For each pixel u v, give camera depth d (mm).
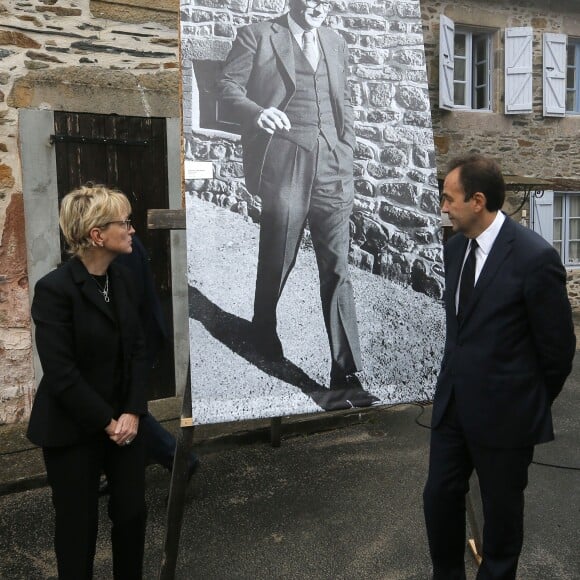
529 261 2033
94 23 4336
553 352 2064
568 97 9758
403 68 2535
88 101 4371
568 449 4090
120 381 2143
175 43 4617
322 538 2977
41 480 3561
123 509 2127
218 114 2285
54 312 1999
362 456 3969
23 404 4410
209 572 2691
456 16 8414
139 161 4609
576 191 9617
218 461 3904
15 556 2844
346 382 2361
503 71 8820
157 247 4770
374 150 2473
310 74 2395
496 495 2137
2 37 4078
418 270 2496
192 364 2197
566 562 2750
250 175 2307
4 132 4156
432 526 2297
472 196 2096
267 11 2365
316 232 2371
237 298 2258
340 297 2383
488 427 2105
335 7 2451
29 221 4293
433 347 2482
